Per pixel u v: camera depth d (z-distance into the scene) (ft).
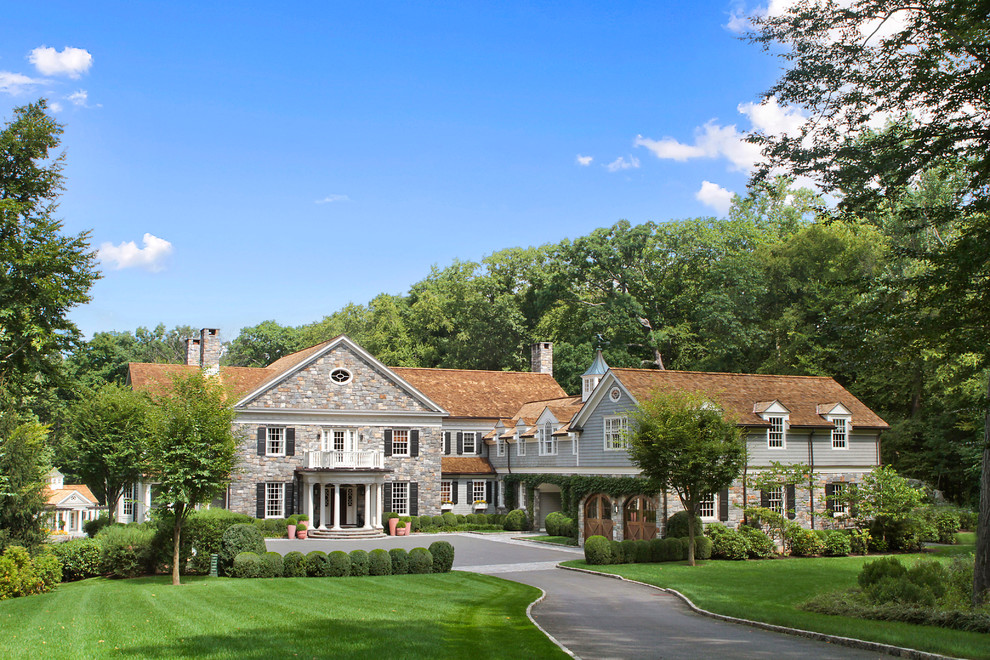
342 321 288.51
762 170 69.26
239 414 145.89
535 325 245.04
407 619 57.41
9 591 77.30
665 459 97.96
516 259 254.68
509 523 156.04
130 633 51.75
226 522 99.40
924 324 62.80
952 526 126.52
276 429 149.28
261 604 65.21
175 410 84.89
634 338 219.20
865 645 50.01
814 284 182.91
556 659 44.57
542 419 152.15
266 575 88.28
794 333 180.65
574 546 127.75
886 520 119.03
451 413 172.04
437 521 157.17
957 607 61.67
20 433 88.74
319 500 151.02
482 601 68.23
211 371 154.51
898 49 61.05
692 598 72.18
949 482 158.51
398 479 157.38
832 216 69.72
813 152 65.98
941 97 59.67
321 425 152.15
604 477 125.70
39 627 54.95
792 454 124.16
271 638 49.26
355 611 61.16
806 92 65.05
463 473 167.53
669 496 113.19
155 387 133.08
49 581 83.10
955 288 59.26
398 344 251.60
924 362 143.64
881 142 65.00
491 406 178.70
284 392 149.69
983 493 65.05
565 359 213.46
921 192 128.06
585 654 47.73
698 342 214.48
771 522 114.73
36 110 105.40
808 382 137.80
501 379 189.88
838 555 112.98
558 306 229.66
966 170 66.80
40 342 98.68
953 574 72.49
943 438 148.46
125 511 150.82
